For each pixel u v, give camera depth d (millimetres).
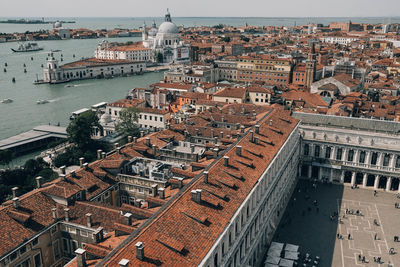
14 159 165250
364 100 195125
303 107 190000
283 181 110125
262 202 85562
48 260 69500
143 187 84375
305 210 113188
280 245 87688
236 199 71312
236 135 107312
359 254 91625
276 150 97688
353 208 114812
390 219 108250
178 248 53969
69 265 55656
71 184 77188
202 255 55719
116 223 61812
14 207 67562
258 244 88250
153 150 98000
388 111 172875
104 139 163875
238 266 73188
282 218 108125
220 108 151125
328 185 132250
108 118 186250
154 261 50656
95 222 69562
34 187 120375
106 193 83062
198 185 70312
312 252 92188
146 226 56031
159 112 172375
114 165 86312
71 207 72688
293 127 118312
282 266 81812
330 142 130750
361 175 133500
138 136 163000
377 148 124312
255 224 83375
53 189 74000
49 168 135750
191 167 86062
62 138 185250
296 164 132250
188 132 115938
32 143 177875
